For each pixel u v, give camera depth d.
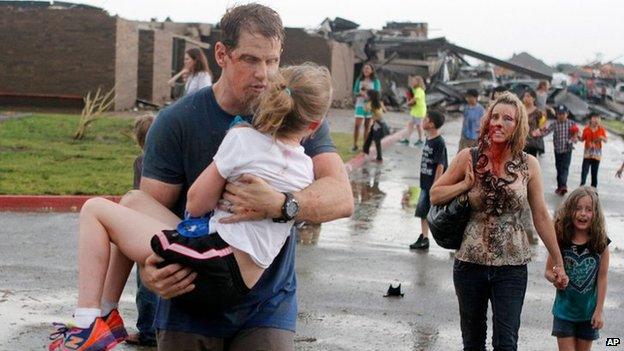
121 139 20.62
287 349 3.70
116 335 3.64
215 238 3.47
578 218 6.17
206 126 3.81
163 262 3.43
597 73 84.56
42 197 12.74
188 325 3.67
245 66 3.69
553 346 7.40
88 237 3.51
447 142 28.31
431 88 50.84
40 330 7.20
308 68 3.53
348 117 36.53
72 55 30.95
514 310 5.83
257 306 3.69
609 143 32.75
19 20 31.11
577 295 6.30
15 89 31.38
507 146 5.80
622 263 10.79
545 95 22.34
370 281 9.36
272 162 3.52
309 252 10.65
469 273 5.92
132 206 3.82
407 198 15.36
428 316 8.15
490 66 70.38
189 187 3.87
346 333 7.53
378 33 58.50
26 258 9.65
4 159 16.38
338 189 3.71
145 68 34.06
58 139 20.05
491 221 5.85
